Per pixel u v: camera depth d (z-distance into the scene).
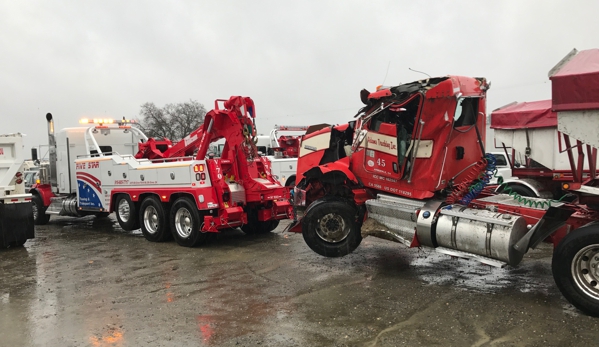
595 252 4.53
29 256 8.31
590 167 5.53
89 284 6.30
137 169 9.49
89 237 10.18
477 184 6.29
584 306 4.56
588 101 4.38
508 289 5.57
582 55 4.66
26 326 4.79
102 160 10.38
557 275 4.73
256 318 4.81
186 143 9.94
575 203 5.25
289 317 4.80
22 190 9.73
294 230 7.32
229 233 10.05
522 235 5.28
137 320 4.86
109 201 10.30
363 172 6.76
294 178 14.02
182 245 8.73
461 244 5.55
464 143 6.42
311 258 7.42
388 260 7.14
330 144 7.23
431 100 5.88
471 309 4.89
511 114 9.98
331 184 7.11
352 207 6.77
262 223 9.74
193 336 4.39
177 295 5.69
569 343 4.00
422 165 6.16
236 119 8.65
